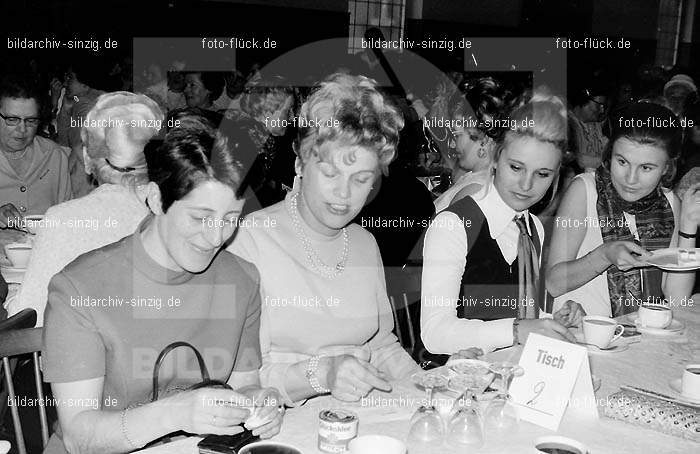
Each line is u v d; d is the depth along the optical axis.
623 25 10.61
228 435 1.51
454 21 10.23
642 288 2.96
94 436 1.58
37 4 7.95
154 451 1.50
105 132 2.36
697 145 3.85
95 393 1.68
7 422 3.00
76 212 2.33
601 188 2.98
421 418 1.61
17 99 3.64
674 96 4.72
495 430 1.68
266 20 9.52
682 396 1.96
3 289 2.74
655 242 3.00
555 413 1.71
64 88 5.61
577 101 6.36
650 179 2.88
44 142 4.03
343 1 9.93
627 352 2.34
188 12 9.05
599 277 2.96
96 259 1.73
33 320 2.06
